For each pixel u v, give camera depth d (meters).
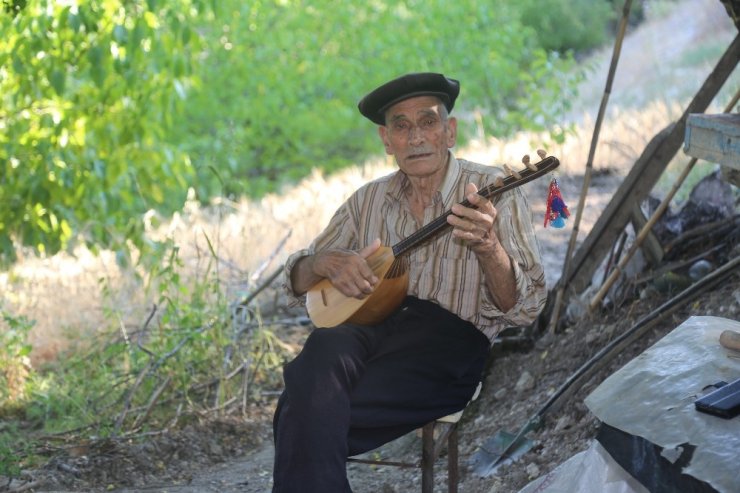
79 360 6.12
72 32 6.75
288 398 3.03
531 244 3.27
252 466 4.77
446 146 3.41
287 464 2.96
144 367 5.66
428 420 3.25
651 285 4.62
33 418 5.57
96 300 7.19
